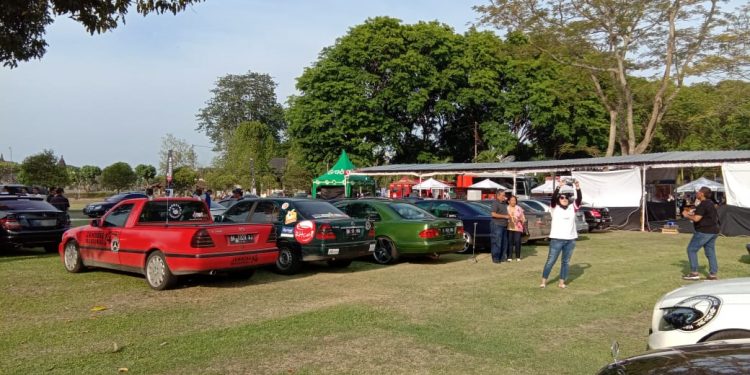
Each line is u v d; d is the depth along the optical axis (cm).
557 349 622
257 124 6316
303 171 4934
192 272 891
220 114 8219
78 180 7088
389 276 1114
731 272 1193
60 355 572
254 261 958
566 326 724
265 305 823
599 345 640
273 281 1045
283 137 8494
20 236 1321
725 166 2209
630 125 3488
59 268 1155
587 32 3384
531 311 808
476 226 1466
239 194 1958
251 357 574
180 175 4975
